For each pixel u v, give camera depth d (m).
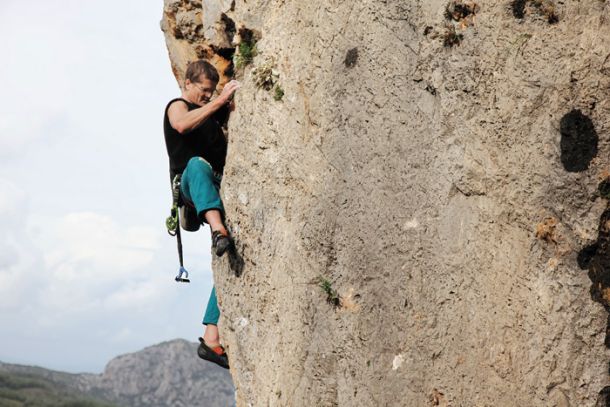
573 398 4.64
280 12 6.55
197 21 7.99
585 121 4.86
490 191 5.07
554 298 4.77
